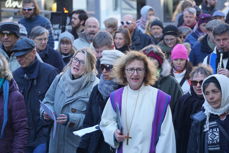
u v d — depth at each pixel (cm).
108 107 1324
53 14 2675
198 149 1284
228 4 3581
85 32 2369
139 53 1319
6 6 3195
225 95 1260
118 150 1301
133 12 3541
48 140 1587
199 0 3494
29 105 1639
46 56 2025
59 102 1563
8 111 1409
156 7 3709
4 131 1412
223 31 1644
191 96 1434
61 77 1581
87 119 1447
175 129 1440
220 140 1259
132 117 1288
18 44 1645
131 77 1299
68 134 1557
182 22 2800
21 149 1415
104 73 1424
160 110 1285
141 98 1297
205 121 1282
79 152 1421
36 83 1648
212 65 1681
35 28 2036
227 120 1266
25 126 1430
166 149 1268
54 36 2648
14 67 1828
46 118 1535
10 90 1419
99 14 3391
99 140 1390
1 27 1842
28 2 2370
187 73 1758
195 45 1984
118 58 1393
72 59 1559
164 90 1513
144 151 1273
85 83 1549
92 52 1570
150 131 1279
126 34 2036
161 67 1513
